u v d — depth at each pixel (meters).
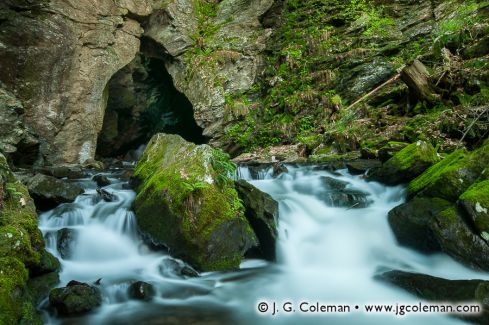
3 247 3.50
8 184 4.22
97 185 7.57
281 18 16.56
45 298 4.00
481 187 4.49
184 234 4.84
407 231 4.99
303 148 10.89
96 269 4.89
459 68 9.73
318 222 5.83
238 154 13.59
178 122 18.19
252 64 15.24
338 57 13.86
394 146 8.12
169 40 15.55
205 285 4.48
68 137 12.22
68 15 12.30
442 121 8.32
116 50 13.77
